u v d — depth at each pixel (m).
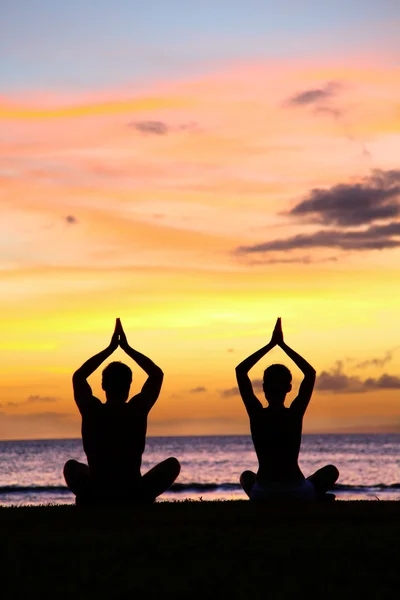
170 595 4.32
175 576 4.66
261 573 4.71
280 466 7.86
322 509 7.09
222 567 4.84
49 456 135.88
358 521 6.52
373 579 4.59
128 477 7.51
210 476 79.62
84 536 5.75
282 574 4.70
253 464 101.19
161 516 6.73
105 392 7.66
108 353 7.92
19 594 4.36
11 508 7.34
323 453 133.25
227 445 185.12
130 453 7.53
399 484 64.56
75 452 156.50
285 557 5.06
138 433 7.56
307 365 8.03
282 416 7.87
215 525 6.32
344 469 90.62
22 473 90.56
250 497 7.86
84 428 7.58
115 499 7.48
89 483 7.54
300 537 5.68
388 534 5.76
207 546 5.39
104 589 4.43
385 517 6.69
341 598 4.27
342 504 7.52
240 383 8.02
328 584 4.50
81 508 7.20
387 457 115.00
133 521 6.48
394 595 4.31
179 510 7.10
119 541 5.55
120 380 7.59
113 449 7.51
